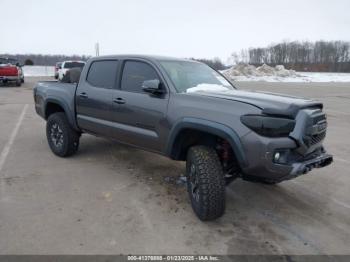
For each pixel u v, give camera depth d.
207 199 3.57
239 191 4.70
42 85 6.55
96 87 5.25
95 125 5.28
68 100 5.69
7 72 21.50
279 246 3.35
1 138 7.44
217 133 3.54
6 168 5.40
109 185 4.78
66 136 5.80
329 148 7.16
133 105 4.52
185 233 3.54
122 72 4.90
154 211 4.01
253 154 3.33
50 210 3.98
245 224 3.77
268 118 3.30
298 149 3.45
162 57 4.77
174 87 4.19
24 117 10.28
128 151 6.47
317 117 3.68
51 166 5.55
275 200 4.43
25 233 3.47
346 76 57.78
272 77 46.06
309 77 50.34
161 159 6.02
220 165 3.67
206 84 4.58
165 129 4.11
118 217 3.85
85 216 3.85
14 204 4.11
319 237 3.54
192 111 3.80
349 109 13.72
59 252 3.16
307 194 4.66
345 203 4.39
